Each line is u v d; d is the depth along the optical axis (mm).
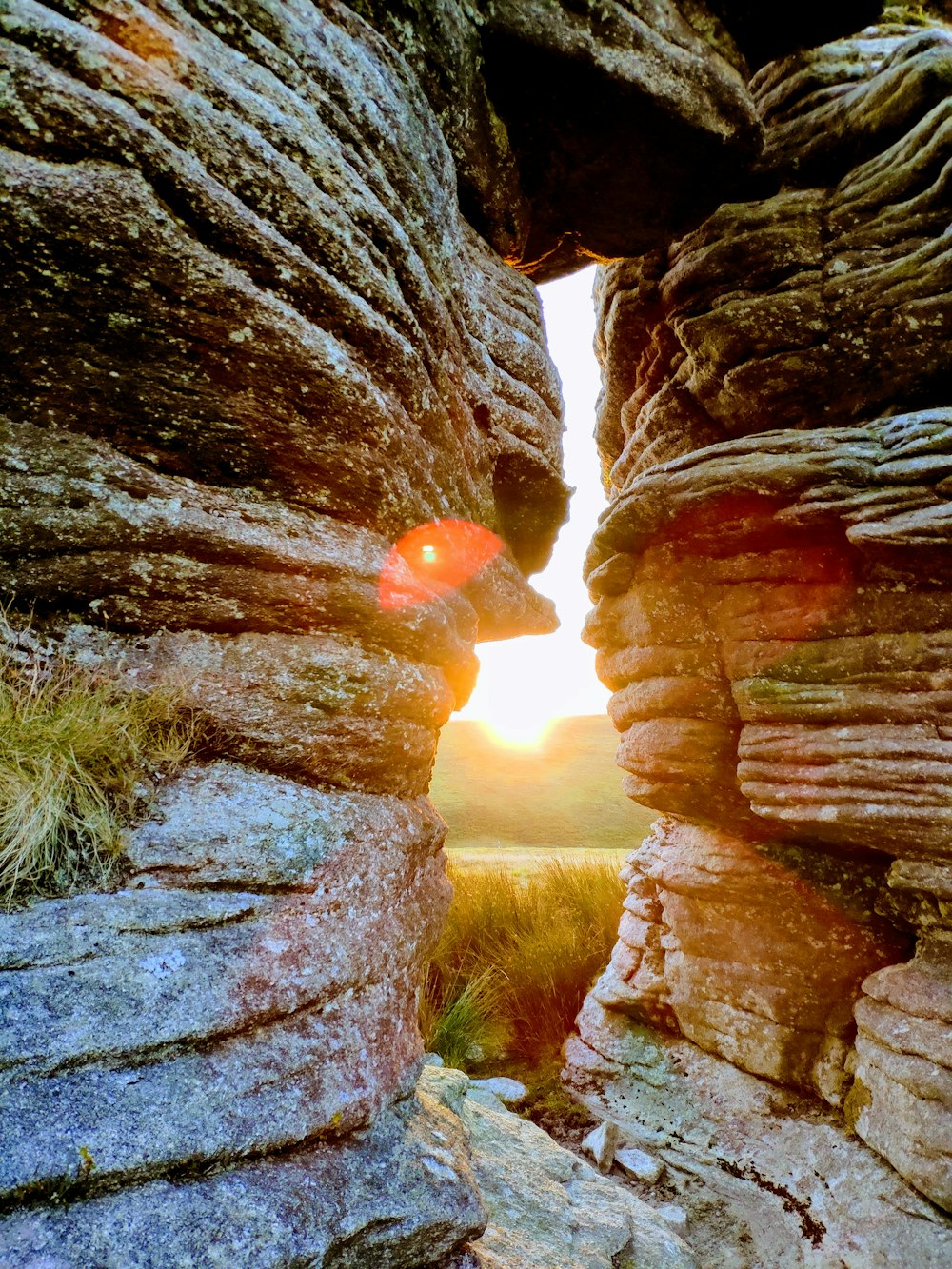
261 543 2545
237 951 2068
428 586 3182
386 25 3482
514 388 4168
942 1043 4262
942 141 5145
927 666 4520
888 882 4789
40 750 2051
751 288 5906
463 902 8414
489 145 4262
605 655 6855
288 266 2477
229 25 2518
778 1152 4969
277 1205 1794
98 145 2090
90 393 2338
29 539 2301
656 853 6875
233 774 2412
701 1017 5895
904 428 4715
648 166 4840
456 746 33531
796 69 6328
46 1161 1569
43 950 1829
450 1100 4109
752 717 5332
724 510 5277
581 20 4066
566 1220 3447
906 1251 3912
